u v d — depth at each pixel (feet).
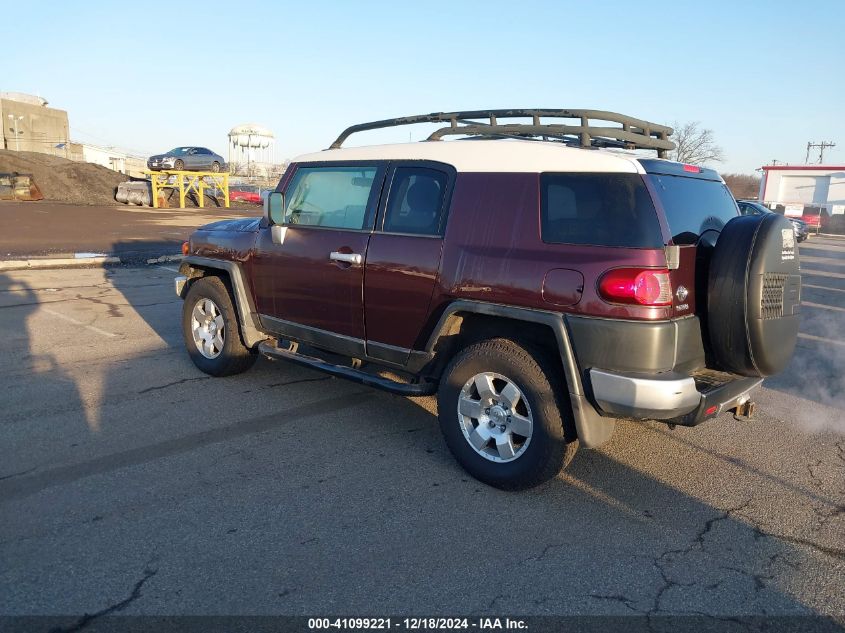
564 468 13.23
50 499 12.25
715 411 12.25
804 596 10.09
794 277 12.72
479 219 13.26
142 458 14.17
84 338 24.66
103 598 9.48
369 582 10.07
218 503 12.32
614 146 15.44
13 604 9.28
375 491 13.01
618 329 11.34
